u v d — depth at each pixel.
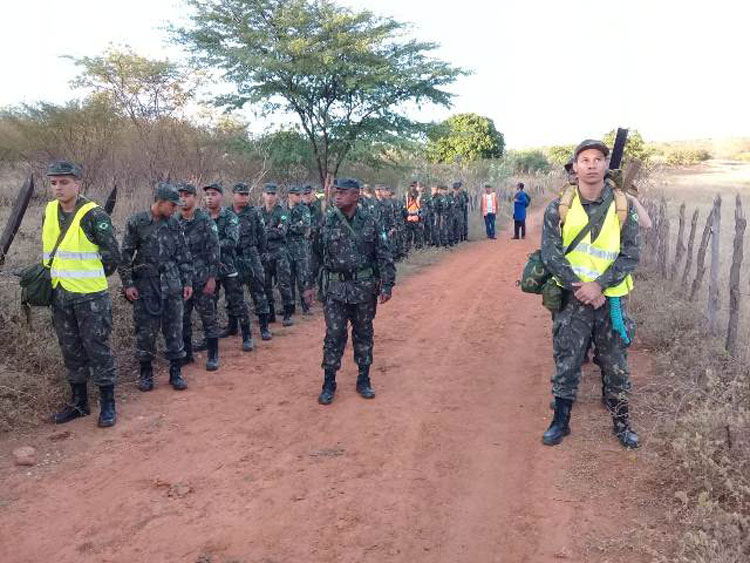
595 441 4.52
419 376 6.21
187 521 3.65
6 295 6.04
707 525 3.27
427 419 5.12
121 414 5.28
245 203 7.57
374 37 18.30
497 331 7.93
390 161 23.16
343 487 4.03
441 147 44.91
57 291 4.91
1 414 4.92
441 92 19.62
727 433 3.80
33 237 7.80
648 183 18.95
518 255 16.00
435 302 9.91
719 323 6.13
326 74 18.03
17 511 3.77
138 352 5.80
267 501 3.87
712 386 4.31
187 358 6.70
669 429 4.26
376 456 4.47
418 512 3.73
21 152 13.01
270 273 8.42
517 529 3.54
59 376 5.66
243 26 17.75
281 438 4.80
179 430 4.96
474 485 4.04
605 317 4.34
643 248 10.49
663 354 5.84
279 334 8.00
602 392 5.13
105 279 5.02
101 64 17.22
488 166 38.41
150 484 4.09
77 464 4.38
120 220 9.40
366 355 5.64
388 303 9.86
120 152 12.43
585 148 4.18
